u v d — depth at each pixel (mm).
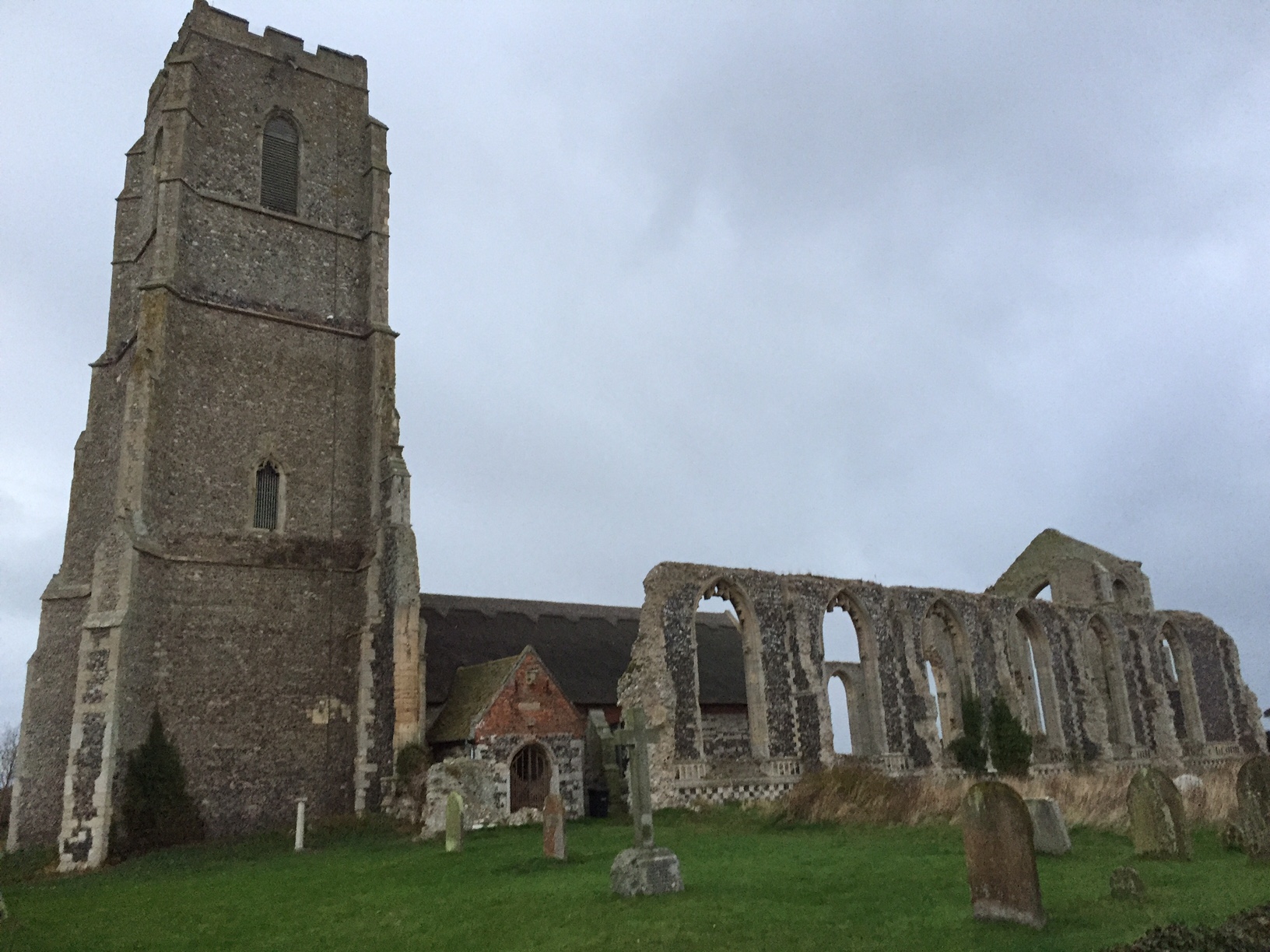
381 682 26250
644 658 27500
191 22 30172
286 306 29406
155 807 22625
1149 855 13406
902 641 33000
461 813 18438
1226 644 48250
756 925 9906
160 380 25688
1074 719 38312
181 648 24641
